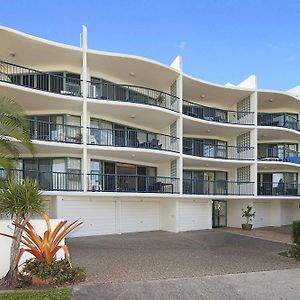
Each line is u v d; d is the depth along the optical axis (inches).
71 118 842.8
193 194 955.3
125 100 929.5
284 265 471.5
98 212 851.4
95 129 811.4
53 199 787.4
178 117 923.4
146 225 948.0
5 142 466.9
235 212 1117.1
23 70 825.5
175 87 949.8
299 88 1285.7
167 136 951.0
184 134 1119.0
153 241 735.7
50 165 827.4
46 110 832.9
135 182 941.8
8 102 451.8
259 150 1251.2
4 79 799.1
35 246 358.6
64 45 761.0
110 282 359.3
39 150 795.4
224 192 1087.6
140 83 972.6
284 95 1128.2
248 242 745.6
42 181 793.6
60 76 792.9
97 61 831.7
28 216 351.6
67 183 799.7
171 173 966.4
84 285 344.5
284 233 950.4
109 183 869.2
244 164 1079.0
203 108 1104.2
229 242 741.9
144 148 861.8
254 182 1064.2
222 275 401.1
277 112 1262.3
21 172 786.2
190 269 435.2
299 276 401.7
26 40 727.1
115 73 905.5
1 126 425.4
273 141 1261.1
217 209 1127.0
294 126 1208.2
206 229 1014.4
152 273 407.8
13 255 341.1
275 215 1205.7
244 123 1102.4
